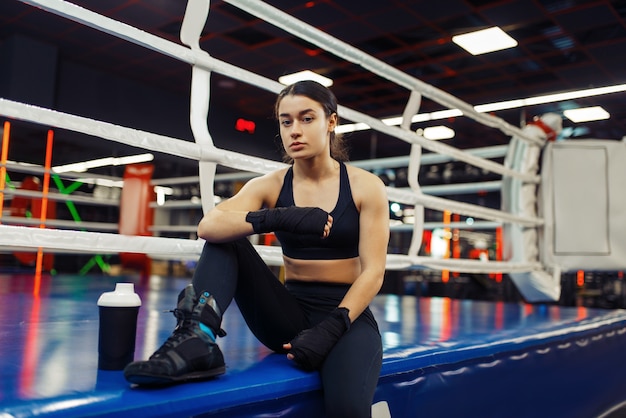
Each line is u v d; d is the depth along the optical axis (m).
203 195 1.79
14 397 0.84
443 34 6.76
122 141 1.55
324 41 2.23
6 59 7.27
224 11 6.40
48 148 4.79
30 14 6.68
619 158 3.76
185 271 8.24
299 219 1.12
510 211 3.75
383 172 11.46
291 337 1.31
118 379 0.99
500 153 3.97
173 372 0.95
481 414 1.72
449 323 2.24
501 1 5.93
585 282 8.79
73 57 7.89
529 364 1.98
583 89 8.41
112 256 7.48
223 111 9.80
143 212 5.73
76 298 2.68
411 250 2.64
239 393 1.01
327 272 1.33
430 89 2.79
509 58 7.40
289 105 1.25
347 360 1.14
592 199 3.71
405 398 1.42
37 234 1.34
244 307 1.30
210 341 1.05
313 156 1.27
